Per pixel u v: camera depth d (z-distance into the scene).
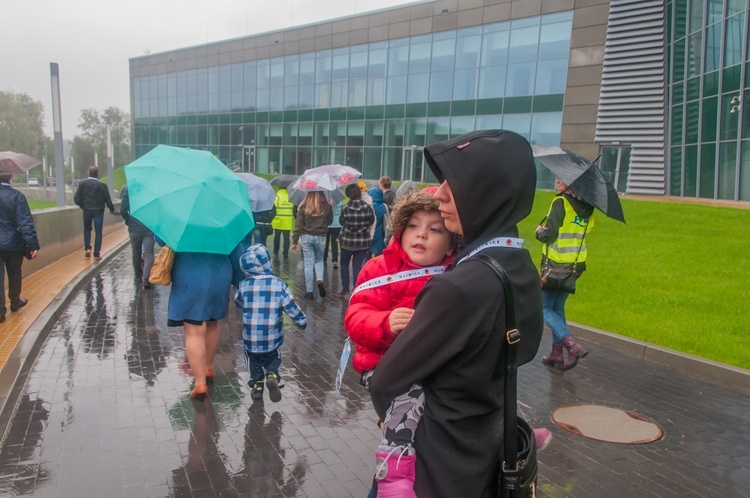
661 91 24.39
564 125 28.14
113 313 7.91
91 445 4.00
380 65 36.12
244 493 3.47
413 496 1.53
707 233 13.16
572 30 27.64
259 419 4.57
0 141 82.69
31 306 7.64
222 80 47.09
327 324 7.79
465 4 31.64
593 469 3.94
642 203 18.56
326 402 4.98
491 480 1.56
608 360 6.46
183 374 5.54
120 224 21.19
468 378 1.49
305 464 3.86
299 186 10.37
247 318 4.79
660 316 7.66
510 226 1.61
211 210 4.59
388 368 1.54
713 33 20.50
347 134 38.41
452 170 1.60
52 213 11.66
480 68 31.28
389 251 1.99
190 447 4.04
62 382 5.22
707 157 21.09
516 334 1.51
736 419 4.87
